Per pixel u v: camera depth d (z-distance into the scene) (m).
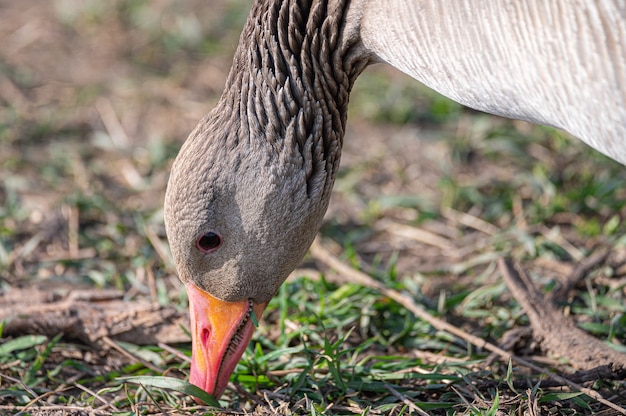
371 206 13.65
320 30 9.12
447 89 8.60
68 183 14.27
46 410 8.96
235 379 9.53
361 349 10.08
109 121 16.23
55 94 17.02
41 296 10.82
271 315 11.04
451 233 13.27
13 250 12.65
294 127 8.94
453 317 11.15
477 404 8.76
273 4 9.09
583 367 9.59
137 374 9.90
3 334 10.34
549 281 11.62
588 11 7.50
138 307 10.47
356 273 11.59
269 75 8.98
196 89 17.30
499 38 8.01
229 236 9.00
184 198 8.92
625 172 14.02
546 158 14.80
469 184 14.20
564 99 7.83
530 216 13.25
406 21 8.60
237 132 8.97
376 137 15.84
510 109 8.41
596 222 12.95
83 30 19.36
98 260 12.51
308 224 9.16
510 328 10.72
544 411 8.77
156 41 18.89
